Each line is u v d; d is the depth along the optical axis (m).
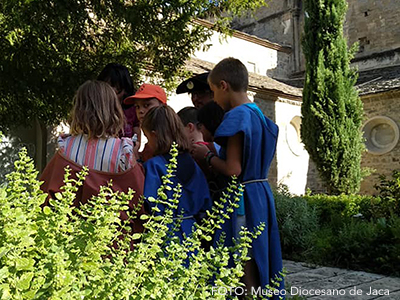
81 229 1.28
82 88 2.09
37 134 8.07
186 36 5.53
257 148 2.31
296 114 14.32
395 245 5.09
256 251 2.20
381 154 14.22
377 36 18.20
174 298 1.21
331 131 12.28
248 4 5.66
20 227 1.13
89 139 2.00
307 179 14.66
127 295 1.13
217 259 1.35
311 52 12.74
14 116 5.00
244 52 16.89
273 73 18.25
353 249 5.37
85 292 1.05
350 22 19.03
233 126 2.24
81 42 5.05
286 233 6.37
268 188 2.38
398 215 6.62
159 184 2.12
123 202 1.45
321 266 5.43
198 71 10.69
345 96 12.59
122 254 1.41
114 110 2.10
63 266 1.07
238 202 2.26
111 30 5.42
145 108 2.84
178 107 10.85
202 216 2.24
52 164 1.99
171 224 2.03
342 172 12.37
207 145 2.65
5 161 7.54
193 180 2.25
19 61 4.34
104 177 1.93
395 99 13.94
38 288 0.98
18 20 3.79
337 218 7.25
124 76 3.14
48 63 4.57
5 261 1.02
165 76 5.77
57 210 1.32
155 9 4.77
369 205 7.99
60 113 5.32
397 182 6.76
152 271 1.29
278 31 20.28
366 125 14.68
